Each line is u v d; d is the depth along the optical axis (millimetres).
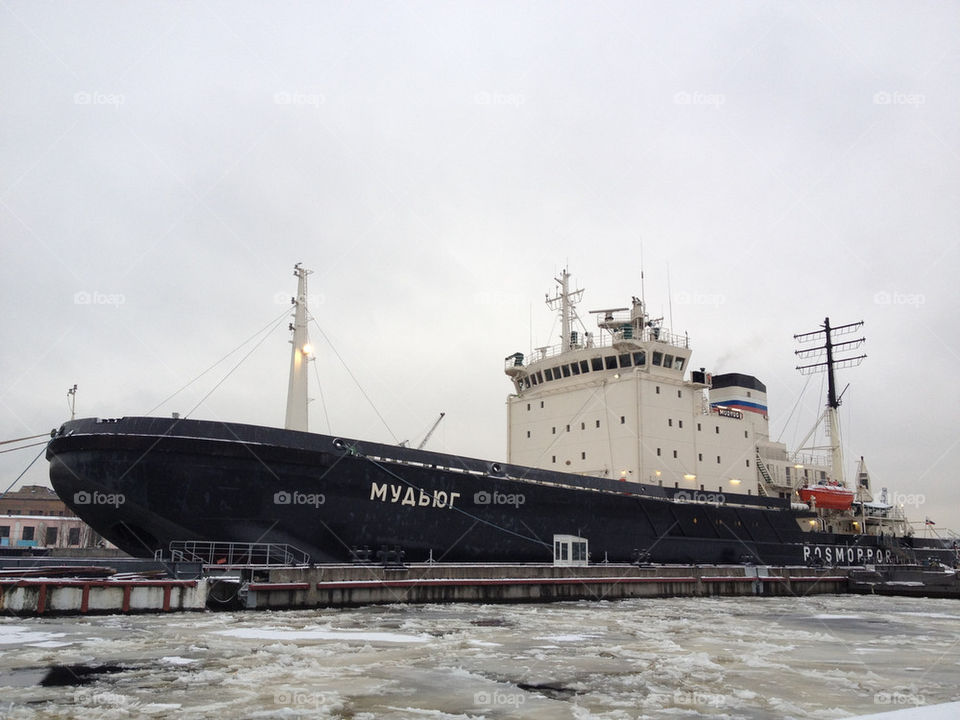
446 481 28875
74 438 24109
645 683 13305
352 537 26672
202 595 21797
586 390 41062
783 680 13961
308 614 21922
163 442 23703
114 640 16234
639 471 37812
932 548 52562
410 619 21609
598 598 30438
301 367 29562
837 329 52875
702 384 41406
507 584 27953
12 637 16562
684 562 36781
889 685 13719
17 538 63688
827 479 48844
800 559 42219
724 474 41781
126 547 26562
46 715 10258
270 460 24719
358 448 26766
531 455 42906
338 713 10648
